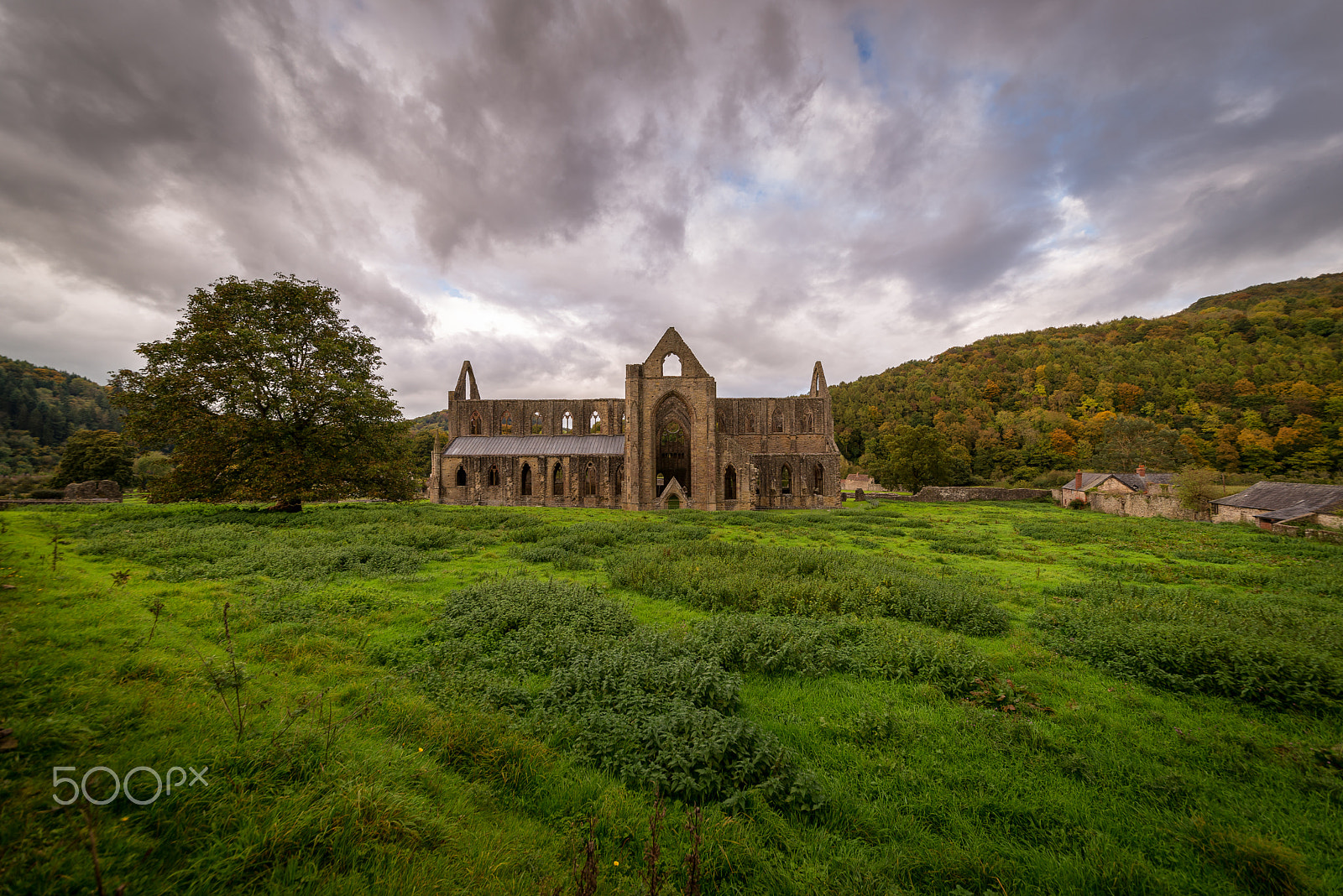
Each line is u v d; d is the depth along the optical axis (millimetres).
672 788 5879
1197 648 9922
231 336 30406
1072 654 11164
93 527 23859
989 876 4969
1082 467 94750
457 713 7148
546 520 35250
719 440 56938
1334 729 7762
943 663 9773
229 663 7895
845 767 6848
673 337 56719
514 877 4484
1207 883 4938
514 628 11773
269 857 4270
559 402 68438
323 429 33969
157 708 6207
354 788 5070
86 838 4008
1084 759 6816
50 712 5848
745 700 8734
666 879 4609
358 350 37938
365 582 15805
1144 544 28906
